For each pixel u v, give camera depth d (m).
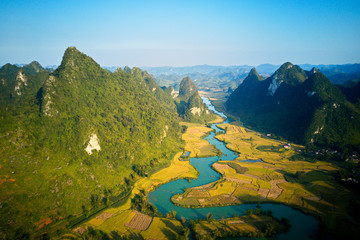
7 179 131.12
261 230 125.31
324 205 149.38
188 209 146.88
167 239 119.44
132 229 127.31
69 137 165.12
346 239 118.75
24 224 120.69
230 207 148.75
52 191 139.75
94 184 159.12
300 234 123.94
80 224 130.38
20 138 148.50
